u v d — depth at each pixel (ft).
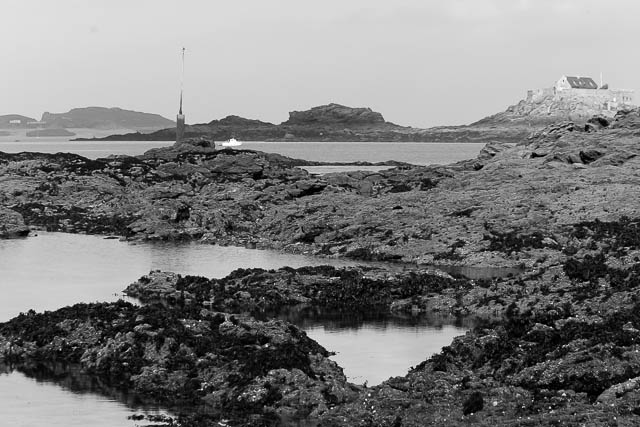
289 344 155.94
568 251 250.78
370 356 167.32
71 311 176.14
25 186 374.84
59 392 146.61
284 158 485.97
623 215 282.77
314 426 129.49
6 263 260.62
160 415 136.26
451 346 153.69
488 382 137.18
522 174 351.87
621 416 117.70
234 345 154.20
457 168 434.30
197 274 242.78
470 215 295.69
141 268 253.44
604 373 131.03
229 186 380.37
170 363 151.43
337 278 218.38
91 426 132.16
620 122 423.64
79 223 335.26
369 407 132.57
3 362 161.79
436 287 215.72
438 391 134.92
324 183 366.02
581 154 372.38
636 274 195.42
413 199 326.03
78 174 397.19
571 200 304.50
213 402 140.56
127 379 150.41
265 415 134.41
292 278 218.59
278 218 319.27
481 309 198.59
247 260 268.00
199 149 469.98
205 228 318.04
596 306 173.99
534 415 122.31
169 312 169.68
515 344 148.15
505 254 258.78
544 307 186.91
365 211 310.04
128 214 344.49
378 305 209.15
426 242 272.92
